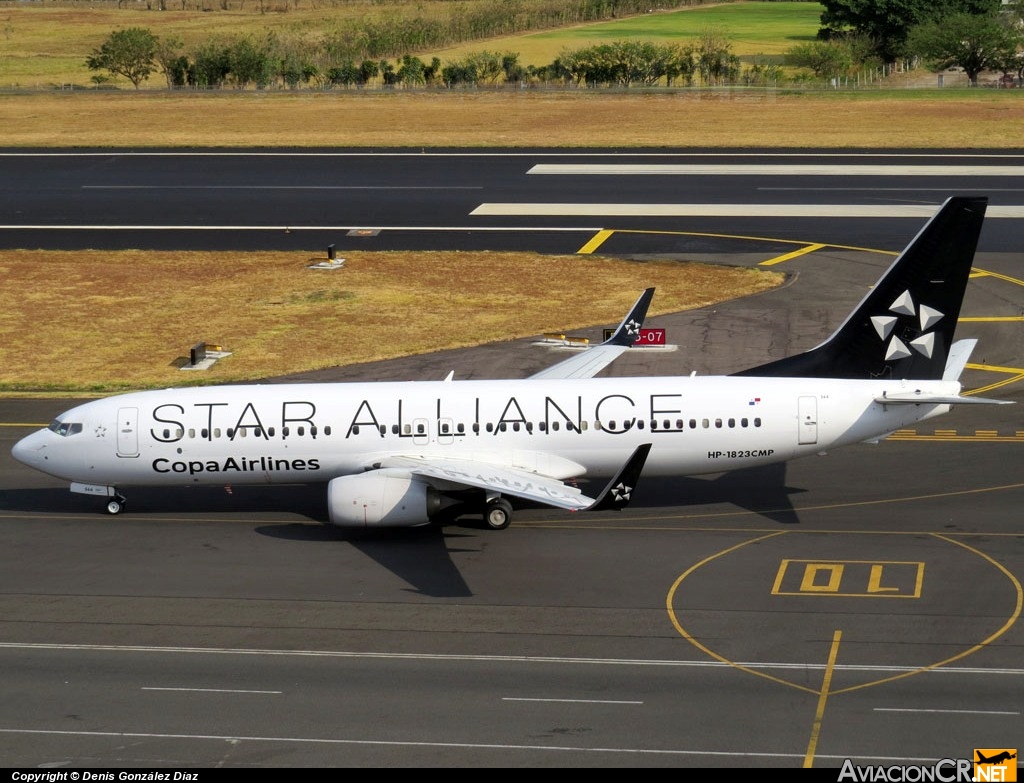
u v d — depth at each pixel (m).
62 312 154.62
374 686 66.12
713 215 197.12
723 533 88.44
